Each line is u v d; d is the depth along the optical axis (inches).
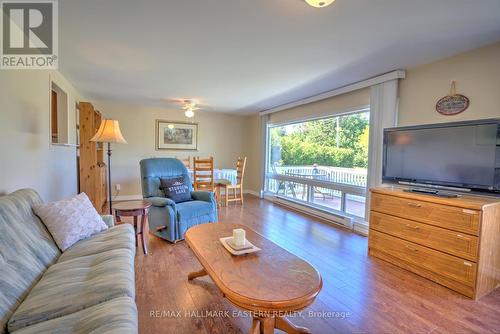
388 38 85.7
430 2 65.0
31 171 91.4
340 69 116.4
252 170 260.5
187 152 237.9
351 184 148.2
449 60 100.3
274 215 170.9
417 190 100.4
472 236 76.3
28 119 89.1
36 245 60.5
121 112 209.5
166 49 97.0
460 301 75.3
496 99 88.1
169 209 117.3
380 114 123.2
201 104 206.8
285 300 45.7
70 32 83.9
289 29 80.4
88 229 77.0
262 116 233.1
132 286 53.3
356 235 131.5
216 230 83.4
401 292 79.7
